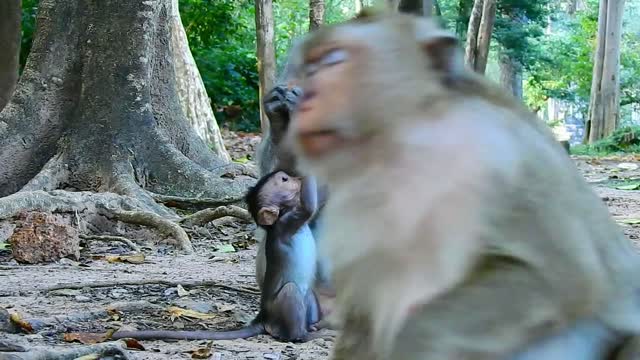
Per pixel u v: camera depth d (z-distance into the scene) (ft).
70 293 6.82
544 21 27.22
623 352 2.43
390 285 2.37
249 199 5.85
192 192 10.94
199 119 16.02
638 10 40.63
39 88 11.43
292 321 5.71
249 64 25.35
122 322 6.02
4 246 8.86
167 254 9.04
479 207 2.28
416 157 2.37
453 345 2.37
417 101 2.49
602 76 28.40
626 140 25.68
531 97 36.50
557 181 2.39
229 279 7.58
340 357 2.76
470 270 2.35
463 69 2.61
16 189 11.14
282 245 5.74
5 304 6.35
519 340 2.35
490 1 20.02
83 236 9.37
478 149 2.32
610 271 2.42
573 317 2.35
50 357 4.75
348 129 2.49
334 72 2.54
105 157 10.97
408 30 2.57
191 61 16.11
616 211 12.39
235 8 26.78
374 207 2.40
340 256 2.46
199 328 5.99
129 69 11.27
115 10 11.35
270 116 5.66
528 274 2.34
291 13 30.83
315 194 5.73
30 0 22.22
